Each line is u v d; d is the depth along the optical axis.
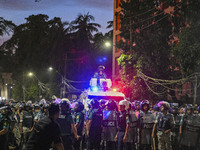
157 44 25.16
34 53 61.31
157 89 24.39
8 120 8.27
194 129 9.93
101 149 9.98
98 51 58.34
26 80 61.06
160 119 8.90
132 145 9.34
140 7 27.73
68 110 7.24
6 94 78.38
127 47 28.66
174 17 24.72
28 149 4.69
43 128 4.76
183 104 22.36
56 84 56.47
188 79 21.28
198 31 19.09
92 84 17.16
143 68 24.58
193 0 21.52
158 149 9.02
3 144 8.37
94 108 9.49
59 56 55.97
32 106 11.94
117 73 43.34
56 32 56.47
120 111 9.06
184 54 18.70
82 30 55.38
